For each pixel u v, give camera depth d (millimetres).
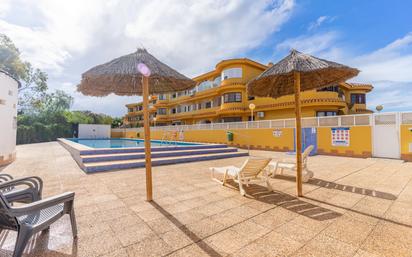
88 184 5375
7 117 8656
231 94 24812
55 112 32656
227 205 3934
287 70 4152
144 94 4207
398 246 2496
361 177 6461
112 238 2689
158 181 5801
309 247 2482
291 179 6141
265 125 16656
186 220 3254
